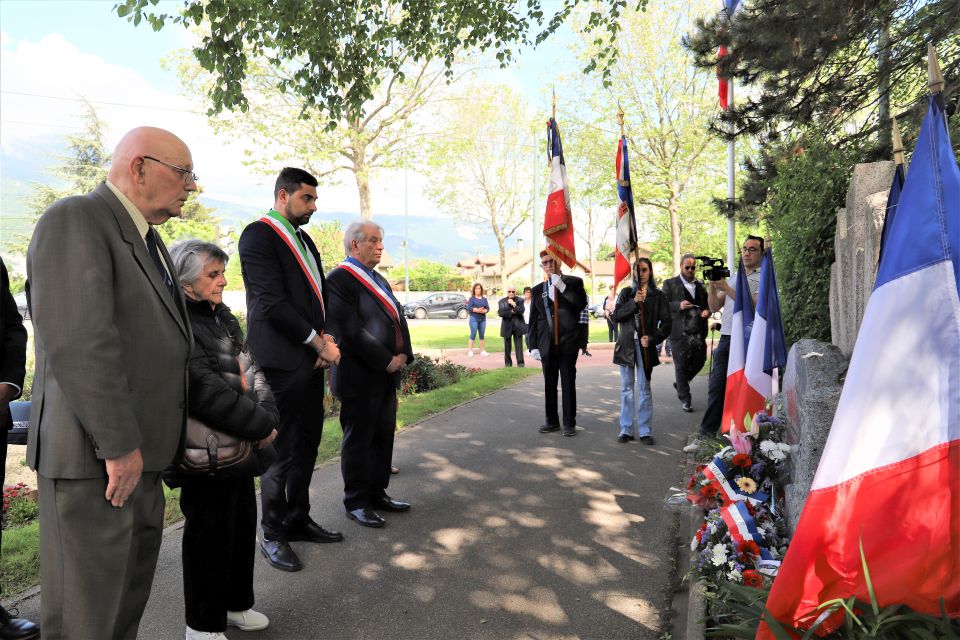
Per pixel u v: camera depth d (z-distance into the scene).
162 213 2.49
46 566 2.24
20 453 7.36
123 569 2.28
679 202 32.44
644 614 3.39
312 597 3.63
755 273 6.74
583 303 7.42
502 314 14.44
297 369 3.99
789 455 3.96
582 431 7.70
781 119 7.44
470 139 28.42
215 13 6.49
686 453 6.55
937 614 2.28
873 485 2.38
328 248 29.09
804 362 4.01
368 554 4.20
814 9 6.10
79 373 2.13
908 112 6.36
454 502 5.19
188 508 3.00
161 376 2.43
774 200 7.91
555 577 3.84
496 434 7.55
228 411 2.80
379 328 4.68
